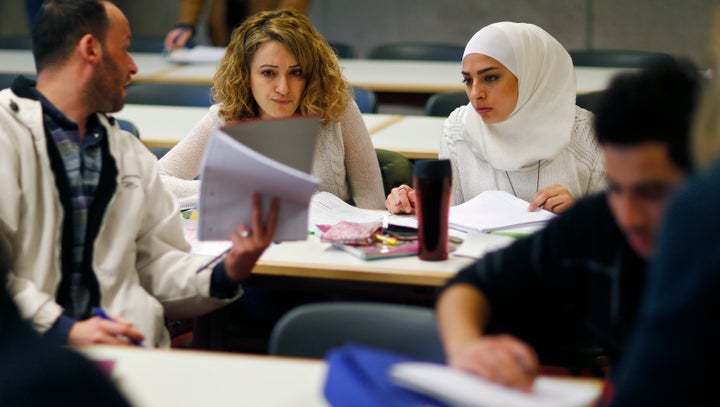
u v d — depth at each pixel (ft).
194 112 14.43
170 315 8.09
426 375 4.53
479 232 8.45
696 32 23.41
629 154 4.69
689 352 3.77
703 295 3.69
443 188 7.77
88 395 3.57
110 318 7.14
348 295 9.42
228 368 5.65
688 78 4.68
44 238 7.36
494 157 9.83
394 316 6.08
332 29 25.71
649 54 17.37
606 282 5.55
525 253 5.80
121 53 7.74
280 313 9.13
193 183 9.95
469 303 5.66
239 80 10.05
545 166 9.75
